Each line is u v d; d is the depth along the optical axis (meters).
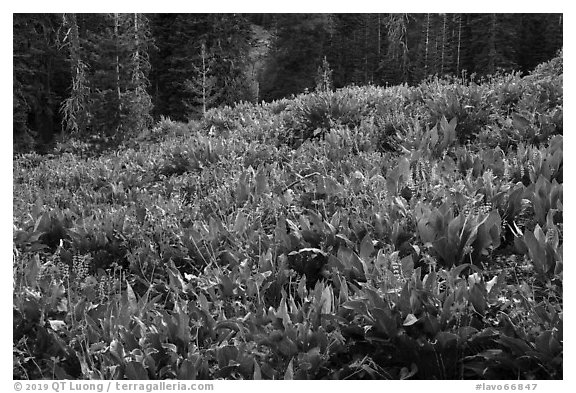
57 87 27.34
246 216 5.10
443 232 3.90
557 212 4.09
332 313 3.30
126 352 3.16
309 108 8.98
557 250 3.46
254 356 3.14
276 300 3.87
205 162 8.21
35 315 3.61
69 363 3.33
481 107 7.06
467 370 3.00
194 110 26.38
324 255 4.08
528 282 3.57
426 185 4.72
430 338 3.01
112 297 4.13
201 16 29.47
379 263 3.41
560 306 3.15
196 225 4.79
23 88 22.20
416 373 3.04
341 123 8.69
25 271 4.07
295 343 3.13
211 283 3.88
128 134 18.83
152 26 31.17
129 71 22.17
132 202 6.17
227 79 28.94
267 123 10.12
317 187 5.32
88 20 25.88
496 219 3.86
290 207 5.04
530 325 2.92
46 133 25.91
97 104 20.73
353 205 4.71
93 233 5.19
